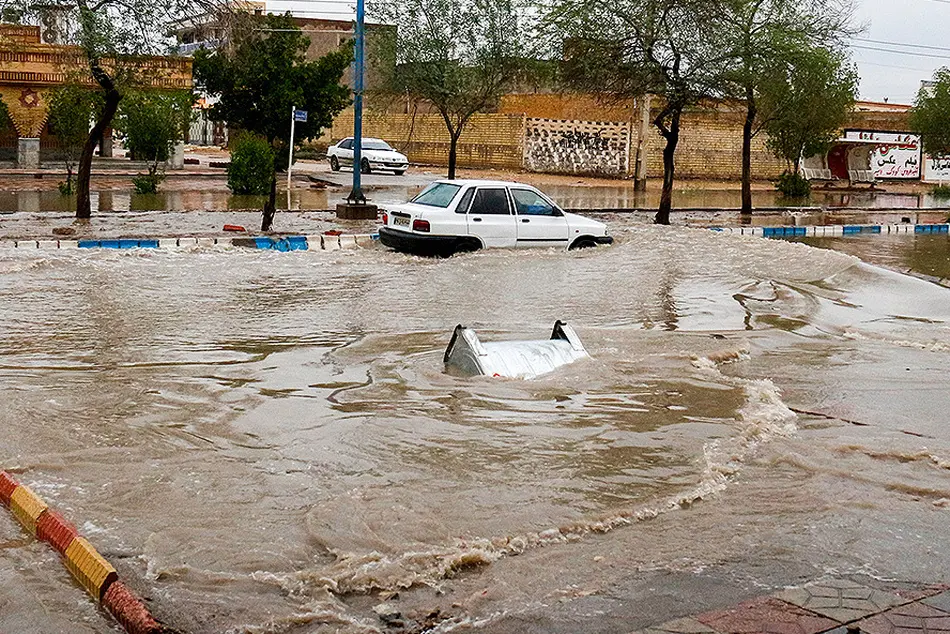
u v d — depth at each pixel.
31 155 34.03
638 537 4.93
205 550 4.62
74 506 5.12
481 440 6.35
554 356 8.38
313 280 13.52
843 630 3.93
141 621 3.87
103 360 8.52
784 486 5.71
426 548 4.66
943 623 4.00
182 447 6.11
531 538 4.85
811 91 30.16
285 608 4.10
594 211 26.52
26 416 6.63
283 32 37.81
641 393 7.57
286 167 39.47
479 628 3.98
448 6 27.86
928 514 5.33
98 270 13.71
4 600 4.14
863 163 47.81
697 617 4.03
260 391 7.53
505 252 16.12
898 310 12.53
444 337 9.76
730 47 22.75
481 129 48.34
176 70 33.66
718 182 46.78
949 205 35.62
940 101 37.75
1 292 11.88
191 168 37.62
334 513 5.05
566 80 23.92
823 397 7.84
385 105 30.84
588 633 3.94
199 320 10.53
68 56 20.08
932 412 7.45
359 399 7.28
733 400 7.45
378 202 27.55
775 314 11.85
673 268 15.16
